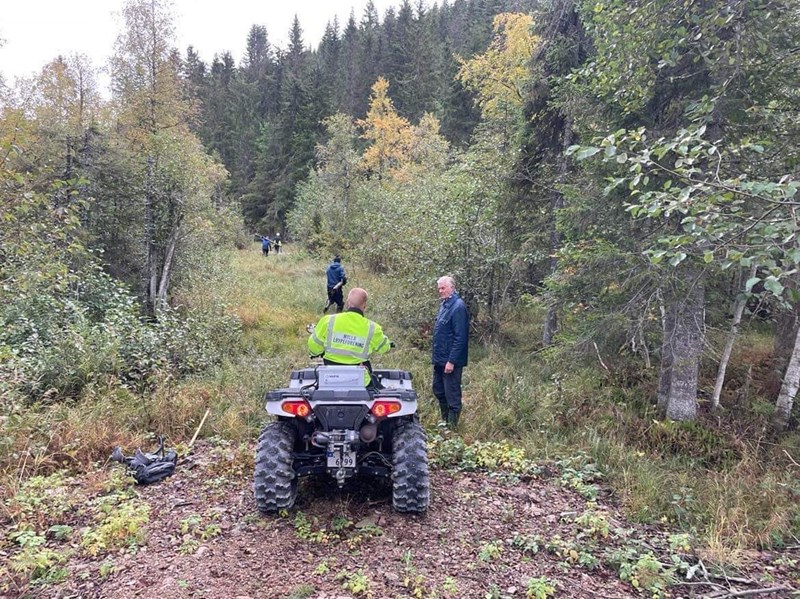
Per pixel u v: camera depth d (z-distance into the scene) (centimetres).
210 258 1559
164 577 329
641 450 593
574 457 557
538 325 1235
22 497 425
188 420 639
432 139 3198
